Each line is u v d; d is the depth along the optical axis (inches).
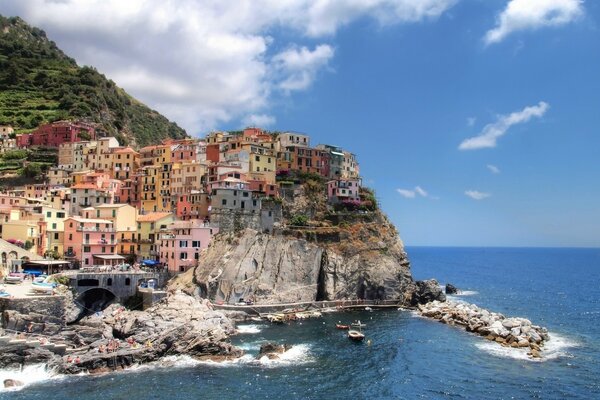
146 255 5536.4
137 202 6638.8
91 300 4542.3
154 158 7062.0
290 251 5551.2
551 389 3009.4
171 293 4407.0
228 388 2930.6
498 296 7308.1
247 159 6486.2
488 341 4087.1
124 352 3270.2
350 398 2851.9
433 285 5871.1
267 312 4970.5
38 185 6604.3
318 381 3090.6
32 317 3435.0
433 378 3189.0
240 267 5157.5
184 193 6038.4
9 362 3073.3
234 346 3649.1
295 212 6387.8
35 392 2783.0
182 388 2903.5
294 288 5423.2
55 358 3139.8
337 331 4345.5
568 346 3986.2
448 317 4852.4
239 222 5703.7
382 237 6314.0
